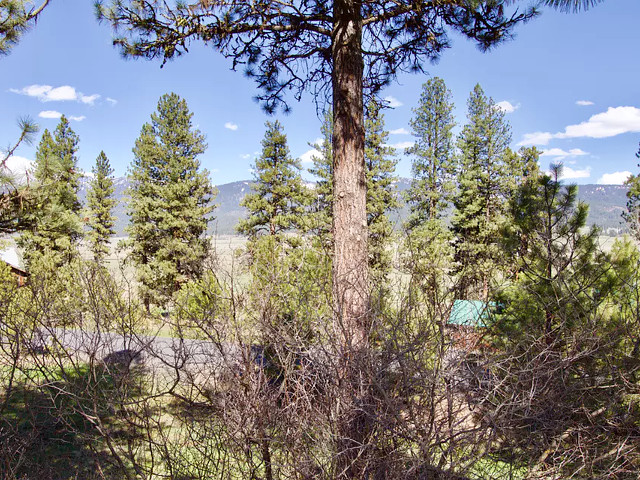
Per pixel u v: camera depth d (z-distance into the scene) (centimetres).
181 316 398
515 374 329
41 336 424
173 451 388
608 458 403
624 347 462
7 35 481
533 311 498
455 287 355
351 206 503
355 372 320
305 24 550
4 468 418
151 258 3000
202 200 3081
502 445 345
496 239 624
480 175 3048
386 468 298
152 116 3091
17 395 529
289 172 2845
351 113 515
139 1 512
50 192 507
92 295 422
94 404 383
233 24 527
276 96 691
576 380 411
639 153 2214
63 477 405
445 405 334
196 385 376
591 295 543
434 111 3094
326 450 310
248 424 329
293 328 363
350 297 406
